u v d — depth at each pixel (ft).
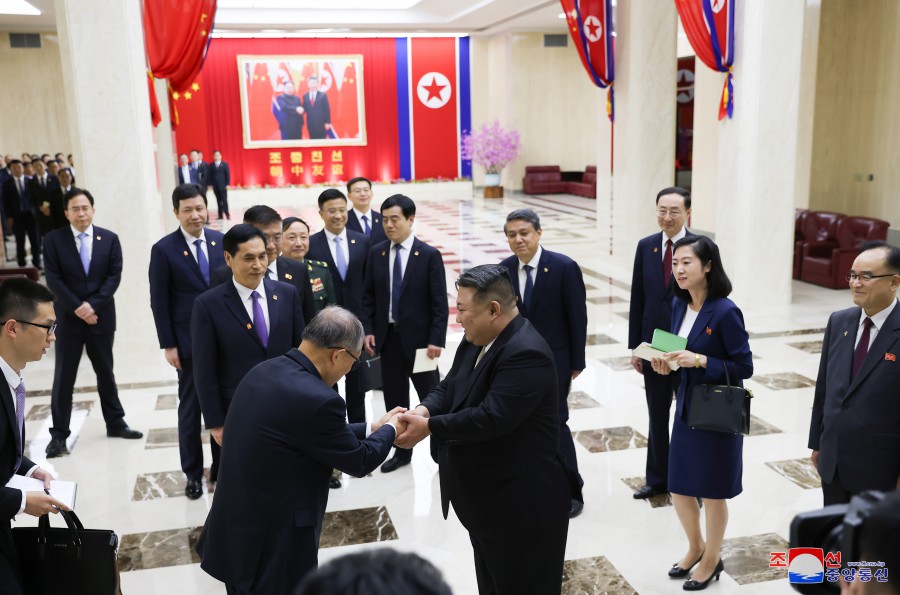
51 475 9.16
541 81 71.10
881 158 37.45
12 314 8.43
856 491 9.85
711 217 39.32
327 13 59.11
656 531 13.37
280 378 8.54
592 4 34.94
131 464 16.66
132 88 23.67
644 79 33.96
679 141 56.75
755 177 28.37
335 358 8.77
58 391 17.34
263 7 57.77
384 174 73.00
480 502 9.11
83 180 23.88
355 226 20.43
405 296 15.74
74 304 16.99
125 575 12.28
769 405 19.27
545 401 9.02
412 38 71.61
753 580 11.67
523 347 8.82
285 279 14.56
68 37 23.21
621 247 36.96
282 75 69.31
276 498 8.41
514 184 73.56
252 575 8.47
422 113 72.95
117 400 18.16
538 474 9.04
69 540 8.25
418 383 16.12
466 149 73.31
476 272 9.02
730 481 10.89
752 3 27.55
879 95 37.32
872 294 9.62
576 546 12.90
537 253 13.87
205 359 12.14
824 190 40.42
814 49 37.04
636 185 35.06
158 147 28.96
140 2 24.41
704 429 10.70
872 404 9.66
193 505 14.73
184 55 26.63
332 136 71.31
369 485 15.47
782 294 29.50
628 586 11.64
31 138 64.75
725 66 28.60
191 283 15.30
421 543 13.16
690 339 11.06
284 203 69.87
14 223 42.70
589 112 72.69
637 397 20.25
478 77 73.41
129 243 24.31
